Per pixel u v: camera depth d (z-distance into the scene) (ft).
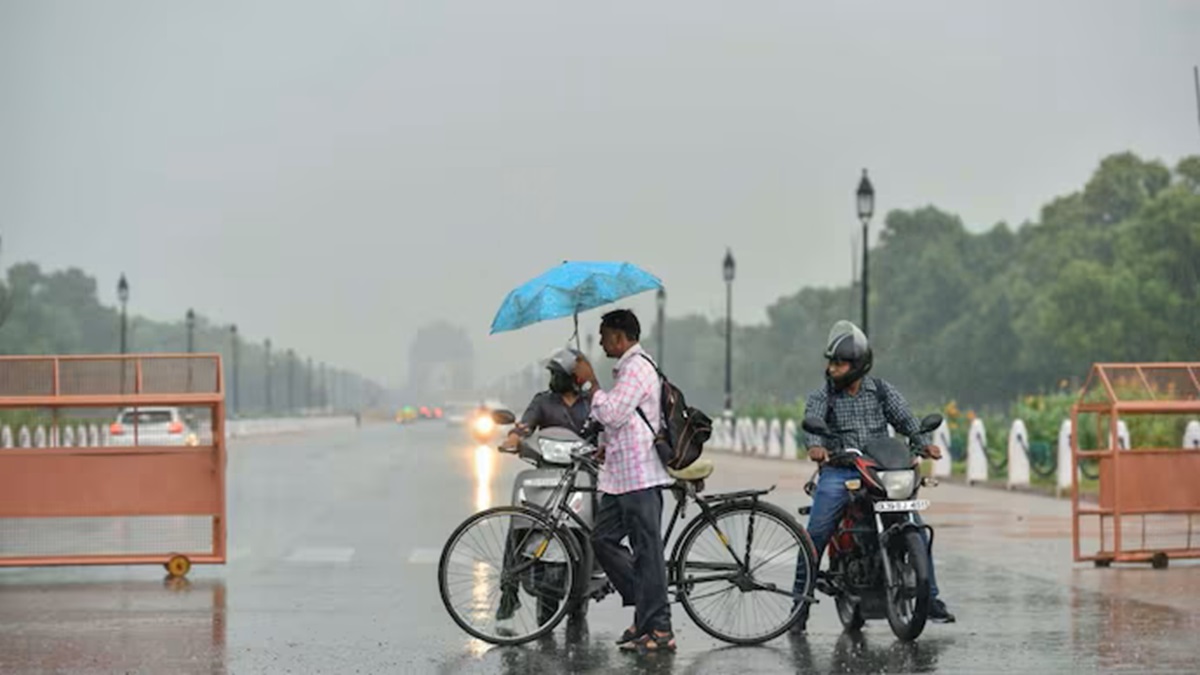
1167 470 122.11
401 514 185.26
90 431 128.88
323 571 122.72
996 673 73.77
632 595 83.76
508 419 88.17
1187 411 121.80
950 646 81.87
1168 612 94.58
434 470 305.12
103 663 78.38
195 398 118.62
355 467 320.70
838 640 84.79
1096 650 80.12
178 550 125.08
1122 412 121.49
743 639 83.41
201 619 94.73
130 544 128.47
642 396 80.94
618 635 87.92
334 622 93.40
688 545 83.76
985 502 201.57
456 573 87.20
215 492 118.93
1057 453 230.89
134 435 121.39
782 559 92.53
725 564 84.02
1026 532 153.48
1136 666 75.20
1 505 117.08
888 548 84.17
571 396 92.07
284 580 116.26
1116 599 101.09
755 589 83.97
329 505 201.46
